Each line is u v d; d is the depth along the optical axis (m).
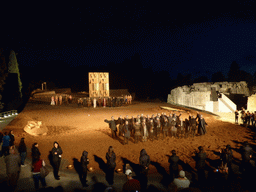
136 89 80.81
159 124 17.38
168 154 14.41
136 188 6.36
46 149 14.52
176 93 41.84
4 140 11.76
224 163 10.80
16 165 9.09
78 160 13.17
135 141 16.56
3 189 9.07
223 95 32.53
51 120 24.02
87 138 17.45
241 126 22.27
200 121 18.83
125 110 30.27
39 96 40.50
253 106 30.27
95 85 37.50
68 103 36.12
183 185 7.50
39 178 9.58
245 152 11.07
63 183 10.16
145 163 9.77
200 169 10.19
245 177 9.95
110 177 10.41
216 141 17.19
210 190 8.52
